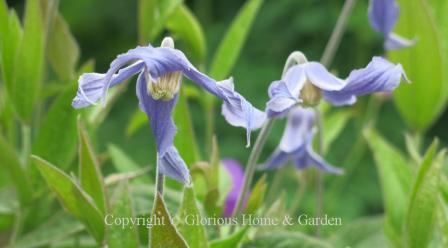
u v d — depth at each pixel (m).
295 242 0.55
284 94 0.45
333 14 1.47
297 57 0.49
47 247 0.61
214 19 1.60
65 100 0.60
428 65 0.68
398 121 1.43
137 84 0.45
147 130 1.38
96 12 1.59
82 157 0.53
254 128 0.45
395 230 0.61
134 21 1.60
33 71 0.60
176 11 0.69
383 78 0.45
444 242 0.54
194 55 0.70
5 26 0.61
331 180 1.03
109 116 1.42
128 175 0.58
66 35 0.64
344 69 1.50
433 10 0.72
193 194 0.48
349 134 1.32
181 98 0.59
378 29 0.61
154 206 0.46
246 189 0.53
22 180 0.60
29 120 0.61
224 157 1.32
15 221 0.63
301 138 0.61
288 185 1.10
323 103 0.72
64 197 0.52
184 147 0.59
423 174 0.54
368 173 1.26
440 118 1.46
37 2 0.59
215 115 1.37
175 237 0.46
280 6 1.51
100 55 1.61
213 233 0.55
